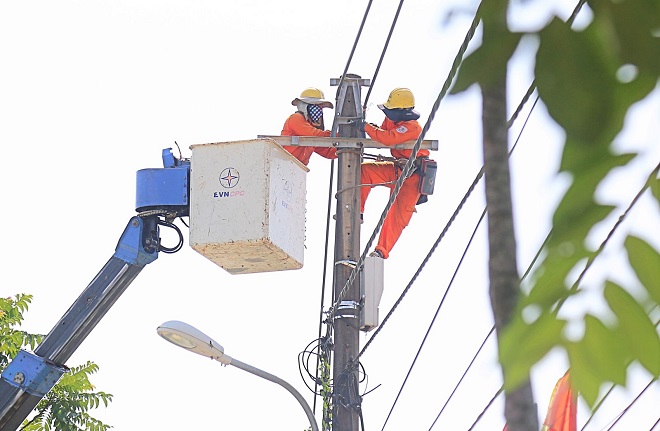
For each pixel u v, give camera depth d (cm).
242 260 2172
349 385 2088
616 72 196
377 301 2091
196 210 2130
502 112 232
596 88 196
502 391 200
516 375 197
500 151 243
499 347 199
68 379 2791
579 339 195
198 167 2147
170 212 2252
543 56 200
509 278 249
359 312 2116
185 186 2230
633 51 197
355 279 2123
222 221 2116
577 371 194
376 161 2491
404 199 2481
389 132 2267
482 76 204
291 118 2475
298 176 2198
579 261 196
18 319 2930
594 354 193
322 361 2147
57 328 2327
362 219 2483
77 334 2323
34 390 2314
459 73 206
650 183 195
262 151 2122
